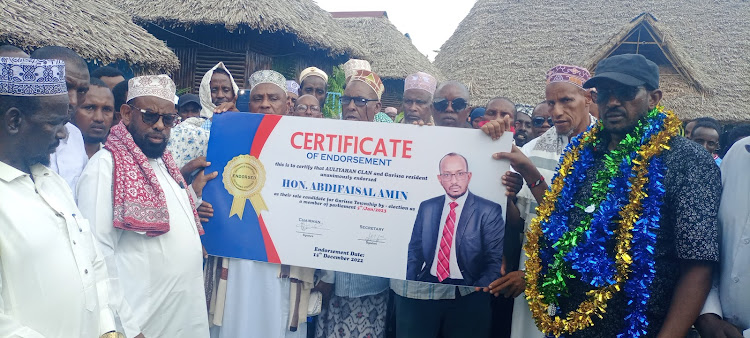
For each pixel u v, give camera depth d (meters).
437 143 3.50
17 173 2.16
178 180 3.49
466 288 3.77
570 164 3.03
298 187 3.66
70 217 2.33
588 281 2.73
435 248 3.51
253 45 13.87
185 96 5.88
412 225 3.54
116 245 3.18
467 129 3.47
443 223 3.50
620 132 2.83
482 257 3.48
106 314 2.52
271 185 3.70
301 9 15.20
